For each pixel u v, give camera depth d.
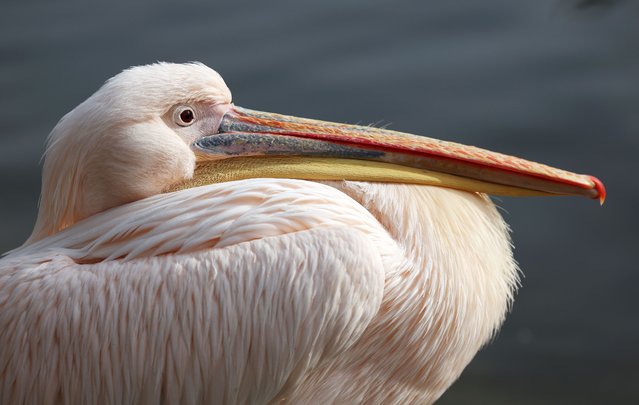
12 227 18.83
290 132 9.05
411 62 22.03
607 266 17.33
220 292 7.85
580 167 19.02
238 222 8.06
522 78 21.31
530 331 16.44
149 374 7.86
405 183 8.80
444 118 20.39
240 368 7.85
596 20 22.81
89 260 8.30
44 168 8.70
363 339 8.27
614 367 15.54
